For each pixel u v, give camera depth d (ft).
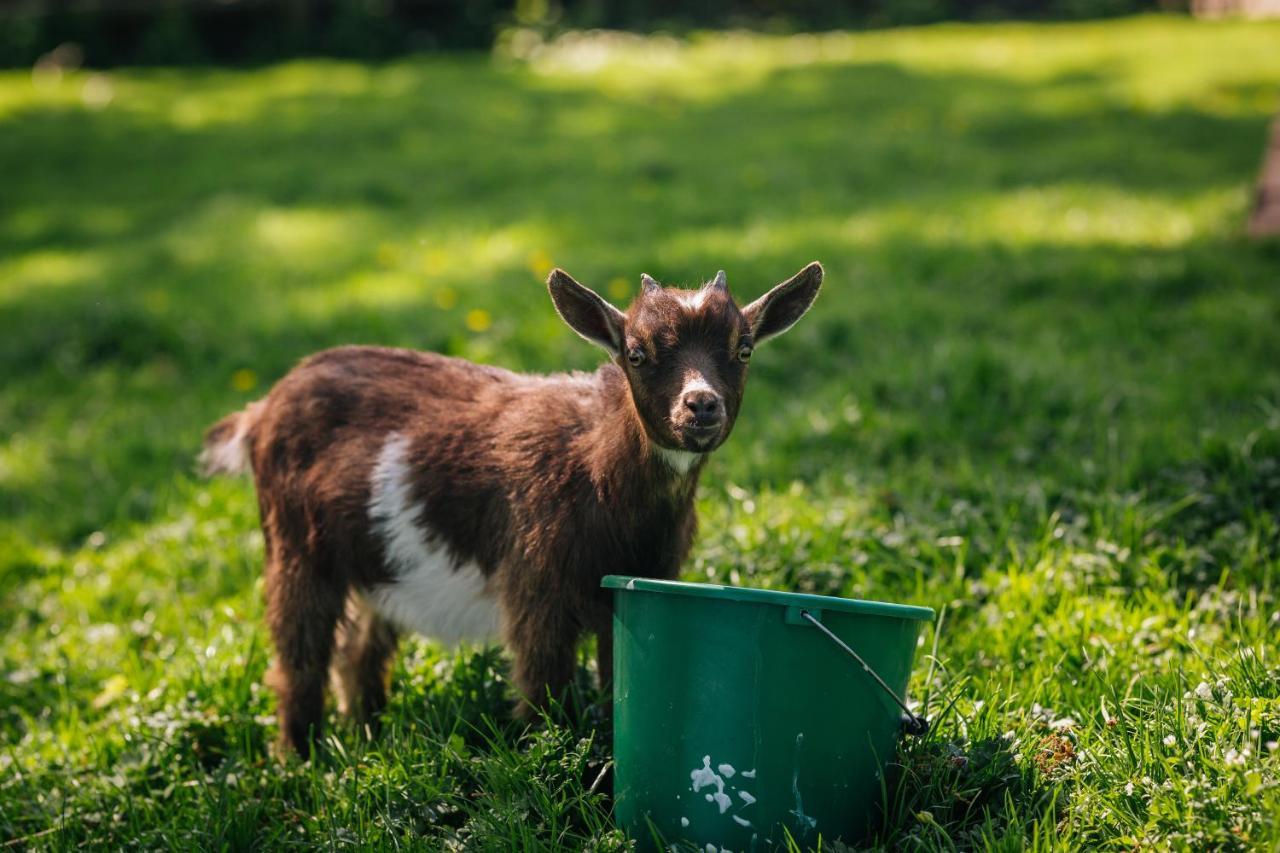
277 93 58.29
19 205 42.37
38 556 21.36
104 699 16.57
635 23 74.79
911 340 26.21
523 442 14.03
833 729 11.26
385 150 47.50
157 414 26.53
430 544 14.65
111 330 29.84
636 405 12.84
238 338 29.40
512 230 35.68
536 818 12.42
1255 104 48.96
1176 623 15.71
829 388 23.93
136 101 57.52
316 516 15.26
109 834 13.80
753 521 18.65
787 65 62.49
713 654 11.05
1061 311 27.43
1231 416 21.13
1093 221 33.73
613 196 39.58
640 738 11.55
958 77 57.47
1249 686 12.80
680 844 11.41
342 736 15.49
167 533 21.08
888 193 38.73
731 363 12.79
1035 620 15.89
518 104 54.24
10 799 14.55
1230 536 17.19
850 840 11.71
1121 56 60.03
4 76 65.05
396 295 30.66
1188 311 26.63
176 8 68.59
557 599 13.57
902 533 18.28
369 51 69.15
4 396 27.84
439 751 13.47
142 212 40.91
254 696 16.14
